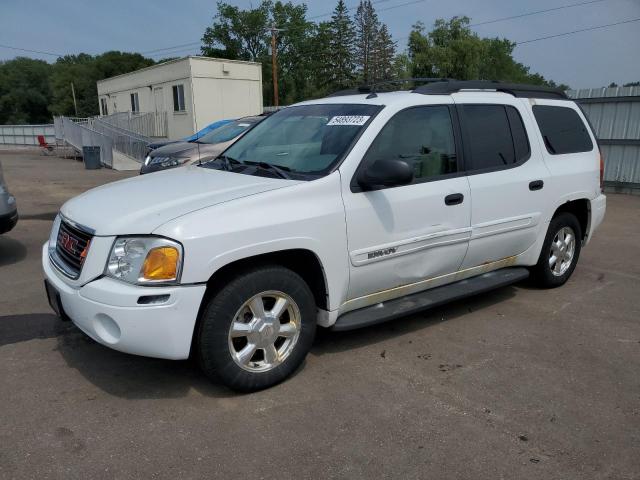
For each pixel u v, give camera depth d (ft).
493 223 14.96
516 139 15.85
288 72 217.36
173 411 10.59
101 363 12.51
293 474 8.86
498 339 14.29
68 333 14.15
